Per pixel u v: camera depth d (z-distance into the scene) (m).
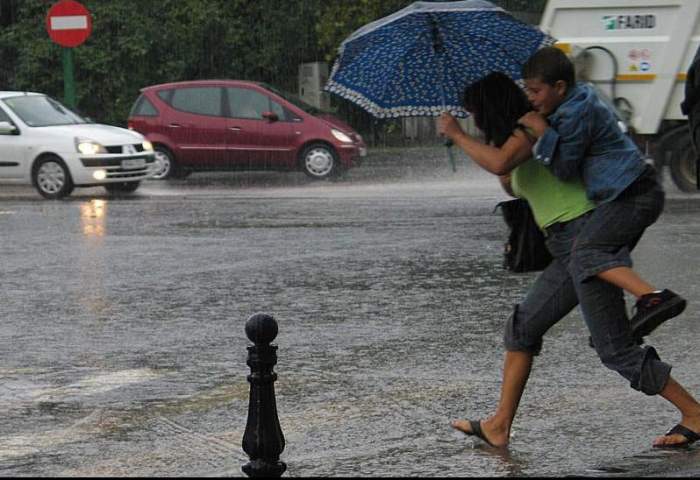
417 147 80.62
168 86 62.81
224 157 62.03
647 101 44.03
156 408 18.70
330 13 78.88
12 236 39.62
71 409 18.75
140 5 82.12
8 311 26.77
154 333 24.25
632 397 18.67
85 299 28.05
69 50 67.94
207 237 38.47
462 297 27.34
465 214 42.81
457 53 15.88
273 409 13.60
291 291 28.56
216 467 15.54
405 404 18.58
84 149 53.38
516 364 15.93
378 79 15.93
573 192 15.05
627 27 43.91
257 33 84.38
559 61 14.66
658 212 15.02
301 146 61.34
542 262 15.62
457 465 15.34
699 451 15.58
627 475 14.52
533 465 15.23
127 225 42.25
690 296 26.19
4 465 15.80
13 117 54.59
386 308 26.27
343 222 41.50
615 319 15.13
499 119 14.91
